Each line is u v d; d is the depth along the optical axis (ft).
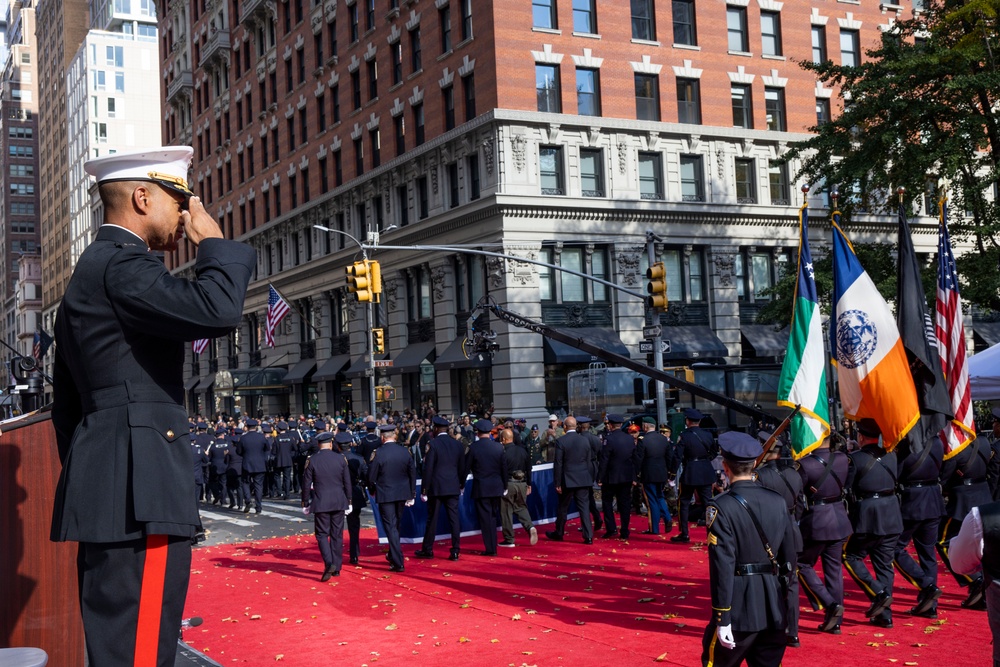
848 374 35.01
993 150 79.92
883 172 82.33
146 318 8.98
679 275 121.60
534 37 111.86
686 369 88.43
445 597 37.42
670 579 39.32
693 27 124.06
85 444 9.07
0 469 14.49
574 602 35.04
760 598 18.95
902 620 30.01
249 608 36.94
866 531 29.01
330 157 148.25
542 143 111.34
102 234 9.65
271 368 159.94
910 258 38.17
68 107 368.27
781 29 129.80
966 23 80.23
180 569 9.27
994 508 15.78
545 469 61.16
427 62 122.93
